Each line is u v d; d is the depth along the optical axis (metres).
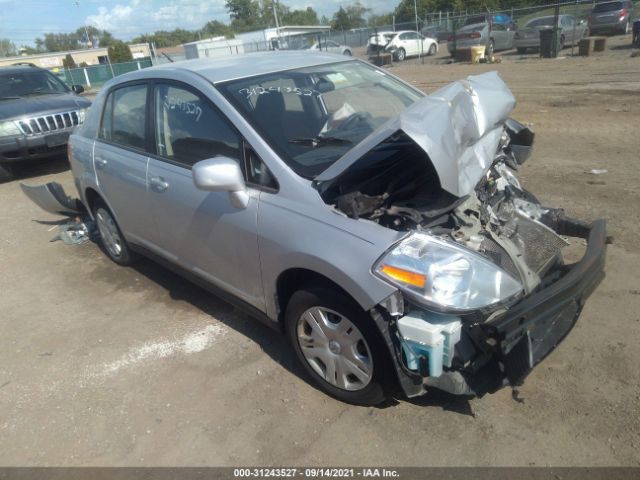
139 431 2.93
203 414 3.00
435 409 2.84
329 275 2.62
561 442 2.56
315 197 2.74
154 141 3.83
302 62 3.88
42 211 6.97
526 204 3.48
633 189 5.49
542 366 3.08
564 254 4.21
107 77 39.72
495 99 2.89
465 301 2.35
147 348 3.69
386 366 2.64
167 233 3.83
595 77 13.35
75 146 4.89
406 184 2.84
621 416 2.67
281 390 3.12
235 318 3.96
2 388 3.41
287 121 3.23
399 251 2.42
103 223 4.96
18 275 5.10
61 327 4.09
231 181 2.83
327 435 2.75
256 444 2.75
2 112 8.34
